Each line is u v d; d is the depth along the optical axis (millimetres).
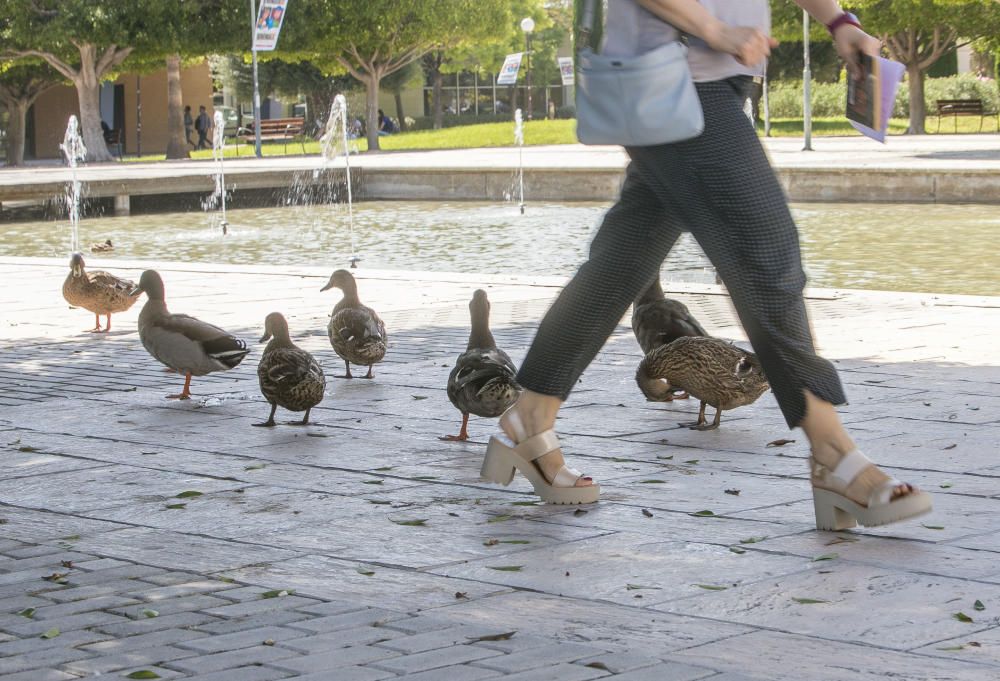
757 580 4656
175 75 53031
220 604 4500
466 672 3732
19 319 12938
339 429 7727
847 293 12672
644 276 5383
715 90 4895
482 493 6125
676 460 6684
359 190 34000
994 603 4344
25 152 64625
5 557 5207
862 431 7176
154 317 8898
